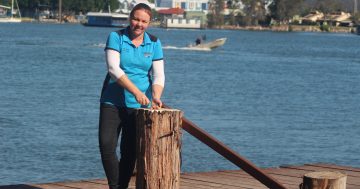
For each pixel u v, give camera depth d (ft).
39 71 186.09
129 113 32.27
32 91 134.82
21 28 601.21
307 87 174.09
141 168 29.91
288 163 74.59
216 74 201.16
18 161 68.33
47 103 115.14
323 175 29.55
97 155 72.13
